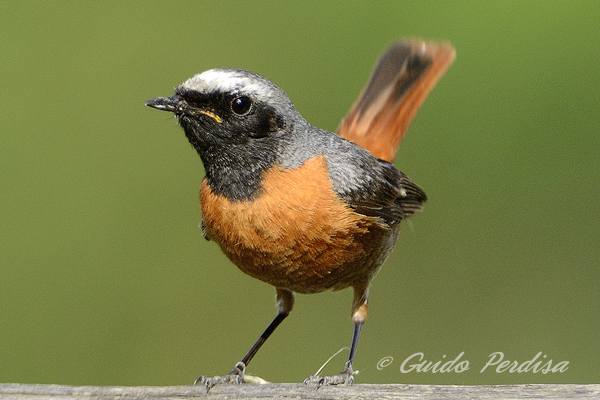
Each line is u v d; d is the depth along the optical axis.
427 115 15.30
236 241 9.05
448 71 15.24
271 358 14.21
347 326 14.40
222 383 8.35
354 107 11.75
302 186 8.94
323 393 7.40
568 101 14.77
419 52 11.84
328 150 9.53
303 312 14.60
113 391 7.43
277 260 9.07
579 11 14.80
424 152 15.23
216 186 9.11
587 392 7.05
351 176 9.41
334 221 8.95
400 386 7.38
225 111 8.88
